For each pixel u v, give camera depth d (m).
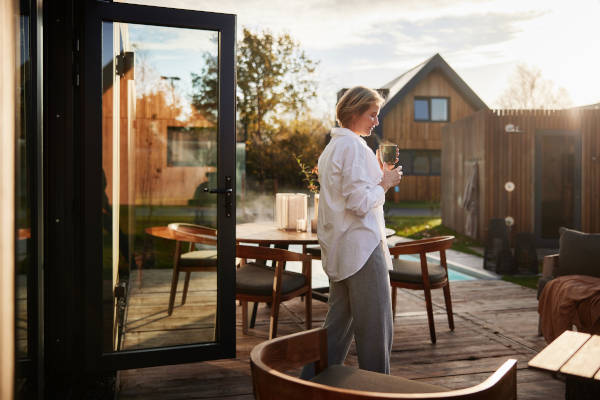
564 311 3.29
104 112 2.84
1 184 1.59
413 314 4.44
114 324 2.99
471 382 2.95
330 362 2.38
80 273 2.83
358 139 2.34
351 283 2.29
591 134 9.52
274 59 17.59
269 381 1.17
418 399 1.05
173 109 3.22
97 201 2.81
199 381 2.97
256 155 17.34
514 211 9.50
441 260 3.92
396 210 17.98
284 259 3.14
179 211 3.25
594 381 1.68
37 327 1.96
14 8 1.75
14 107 1.75
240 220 12.68
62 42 2.70
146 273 3.16
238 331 3.93
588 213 9.54
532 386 2.91
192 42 3.12
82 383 2.85
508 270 6.34
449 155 12.00
